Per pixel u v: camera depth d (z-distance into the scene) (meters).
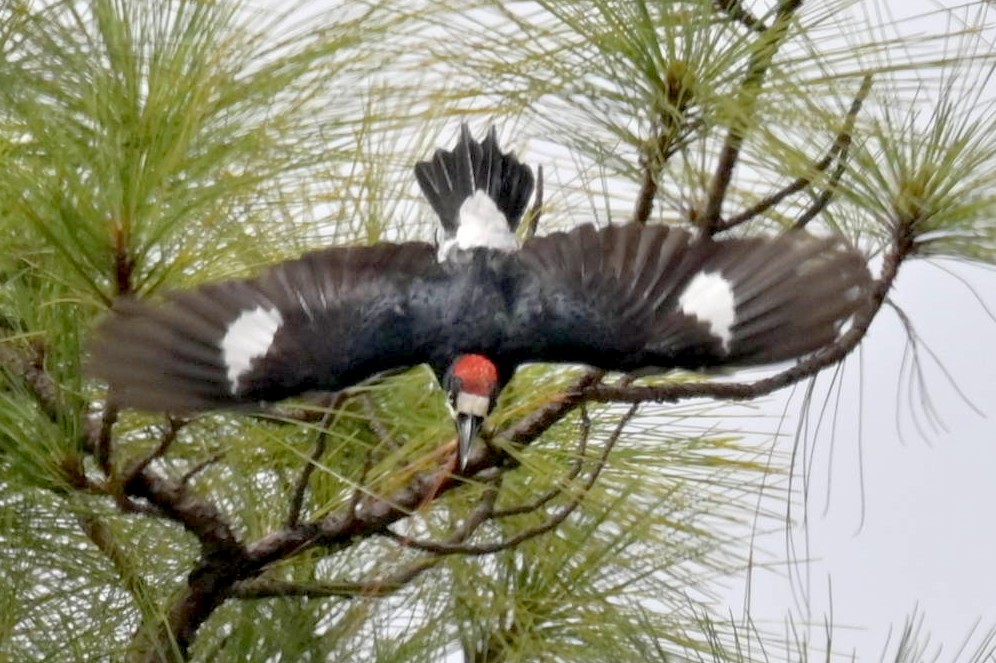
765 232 7.72
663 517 8.12
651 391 7.61
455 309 7.63
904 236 7.40
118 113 6.52
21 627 7.64
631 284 7.58
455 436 8.15
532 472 8.19
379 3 7.16
